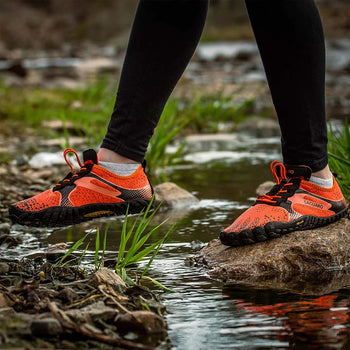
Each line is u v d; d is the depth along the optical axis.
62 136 8.27
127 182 3.18
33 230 4.03
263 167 5.88
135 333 2.30
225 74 17.75
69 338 2.21
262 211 3.17
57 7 48.12
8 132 8.70
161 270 3.11
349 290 2.77
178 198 4.57
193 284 2.89
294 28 2.98
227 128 9.02
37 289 2.59
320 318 2.41
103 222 4.16
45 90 14.02
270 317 2.43
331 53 22.69
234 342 2.21
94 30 42.91
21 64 17.52
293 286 2.85
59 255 3.36
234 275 3.03
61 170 6.00
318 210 3.27
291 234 3.21
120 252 3.08
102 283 2.73
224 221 4.04
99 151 3.21
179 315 2.48
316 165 3.21
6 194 4.92
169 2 2.95
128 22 44.16
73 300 2.54
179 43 3.01
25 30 42.09
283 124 3.17
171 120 6.83
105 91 12.34
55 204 3.12
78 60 25.09
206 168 5.96
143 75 3.05
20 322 2.29
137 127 3.12
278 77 3.08
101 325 2.33
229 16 39.62
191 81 15.61
